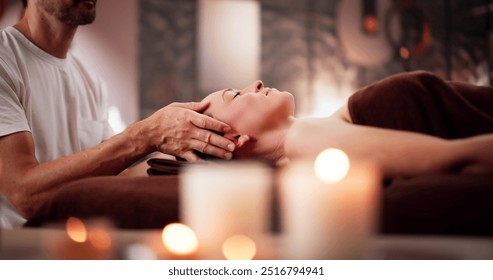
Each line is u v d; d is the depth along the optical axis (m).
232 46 4.38
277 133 1.27
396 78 1.10
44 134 1.59
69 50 1.90
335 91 4.78
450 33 5.09
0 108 1.36
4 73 1.47
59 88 1.69
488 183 0.75
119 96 3.96
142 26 4.25
